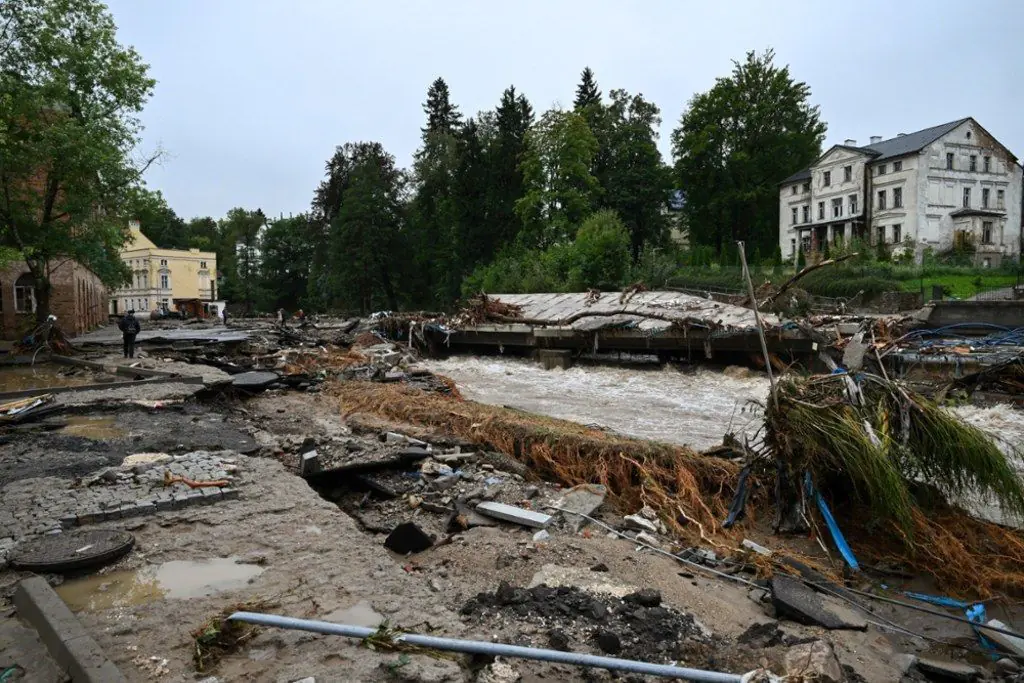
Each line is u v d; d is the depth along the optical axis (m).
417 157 69.69
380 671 3.78
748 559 6.75
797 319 21.34
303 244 90.56
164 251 86.75
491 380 23.72
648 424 15.27
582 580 5.71
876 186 54.62
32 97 23.52
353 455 9.23
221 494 6.76
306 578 5.02
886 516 7.16
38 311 25.66
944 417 7.52
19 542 5.48
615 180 61.16
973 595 6.41
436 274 68.69
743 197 60.22
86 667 3.66
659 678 4.16
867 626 5.54
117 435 10.20
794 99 61.03
